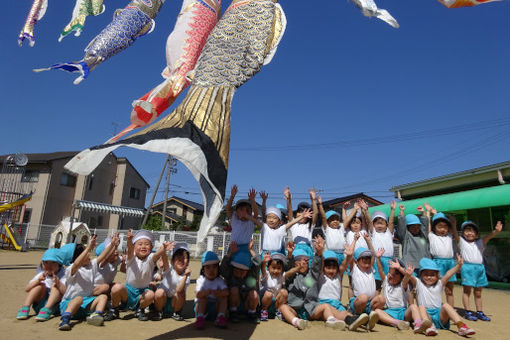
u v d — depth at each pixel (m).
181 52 5.13
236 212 5.57
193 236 19.09
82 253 4.72
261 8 5.31
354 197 25.05
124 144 3.47
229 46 4.93
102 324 4.55
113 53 4.57
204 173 3.65
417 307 5.03
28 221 23.78
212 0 5.57
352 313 5.52
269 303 5.27
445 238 6.54
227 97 4.51
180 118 4.20
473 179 12.94
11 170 24.97
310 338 4.32
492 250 11.15
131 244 5.11
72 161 3.26
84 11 4.69
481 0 4.05
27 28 4.39
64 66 4.21
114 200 29.14
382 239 6.63
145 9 4.76
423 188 15.41
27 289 4.86
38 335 3.94
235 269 5.12
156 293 4.98
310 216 6.01
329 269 5.41
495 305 7.76
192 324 4.82
